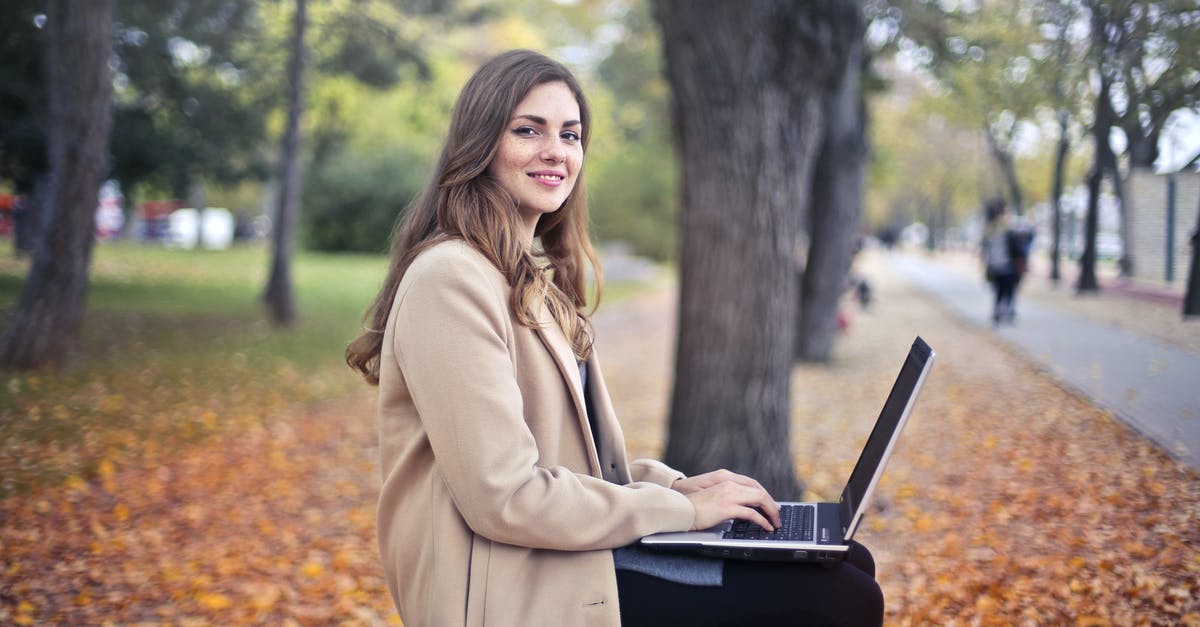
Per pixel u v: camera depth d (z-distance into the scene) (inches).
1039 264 436.5
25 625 146.8
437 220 80.9
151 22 473.4
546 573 72.7
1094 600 114.7
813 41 186.2
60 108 344.8
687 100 194.7
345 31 590.2
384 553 79.4
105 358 382.9
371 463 268.5
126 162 538.0
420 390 70.8
